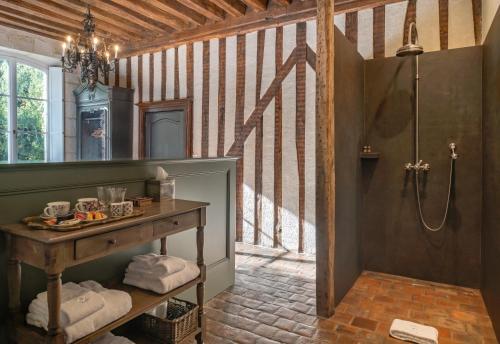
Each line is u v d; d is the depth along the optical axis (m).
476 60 3.27
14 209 1.67
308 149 4.43
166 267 2.04
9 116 5.53
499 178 2.50
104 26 5.20
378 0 3.94
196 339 2.28
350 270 3.32
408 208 3.61
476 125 3.28
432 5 3.72
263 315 2.75
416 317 2.74
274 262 4.08
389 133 3.66
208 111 5.17
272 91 4.65
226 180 3.28
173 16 4.94
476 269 3.32
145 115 5.80
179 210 2.04
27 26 5.11
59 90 5.93
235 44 4.90
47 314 1.54
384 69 3.66
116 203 1.77
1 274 1.63
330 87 2.69
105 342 1.80
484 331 2.54
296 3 4.38
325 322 2.65
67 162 1.89
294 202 4.53
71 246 1.48
